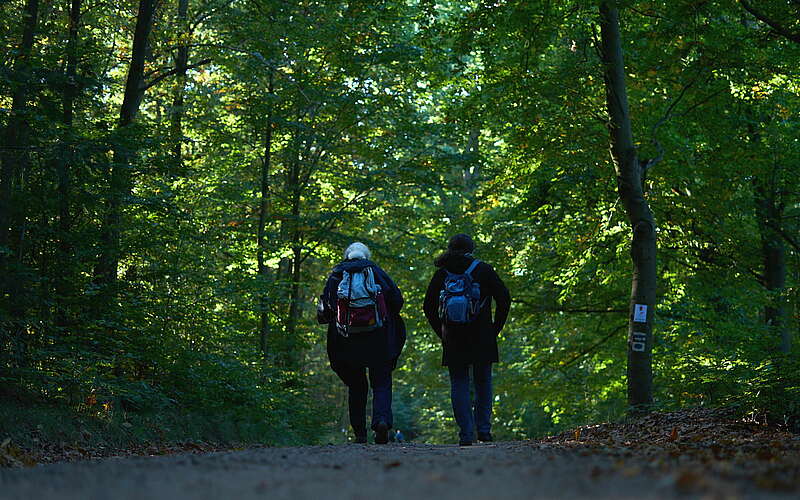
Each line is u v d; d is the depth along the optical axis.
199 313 14.07
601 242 19.66
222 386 14.22
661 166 17.88
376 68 22.56
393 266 24.78
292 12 19.31
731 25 15.63
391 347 9.42
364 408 9.71
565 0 13.91
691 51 15.30
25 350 10.28
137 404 11.77
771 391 10.24
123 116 15.26
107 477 4.23
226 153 21.69
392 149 22.36
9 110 9.90
